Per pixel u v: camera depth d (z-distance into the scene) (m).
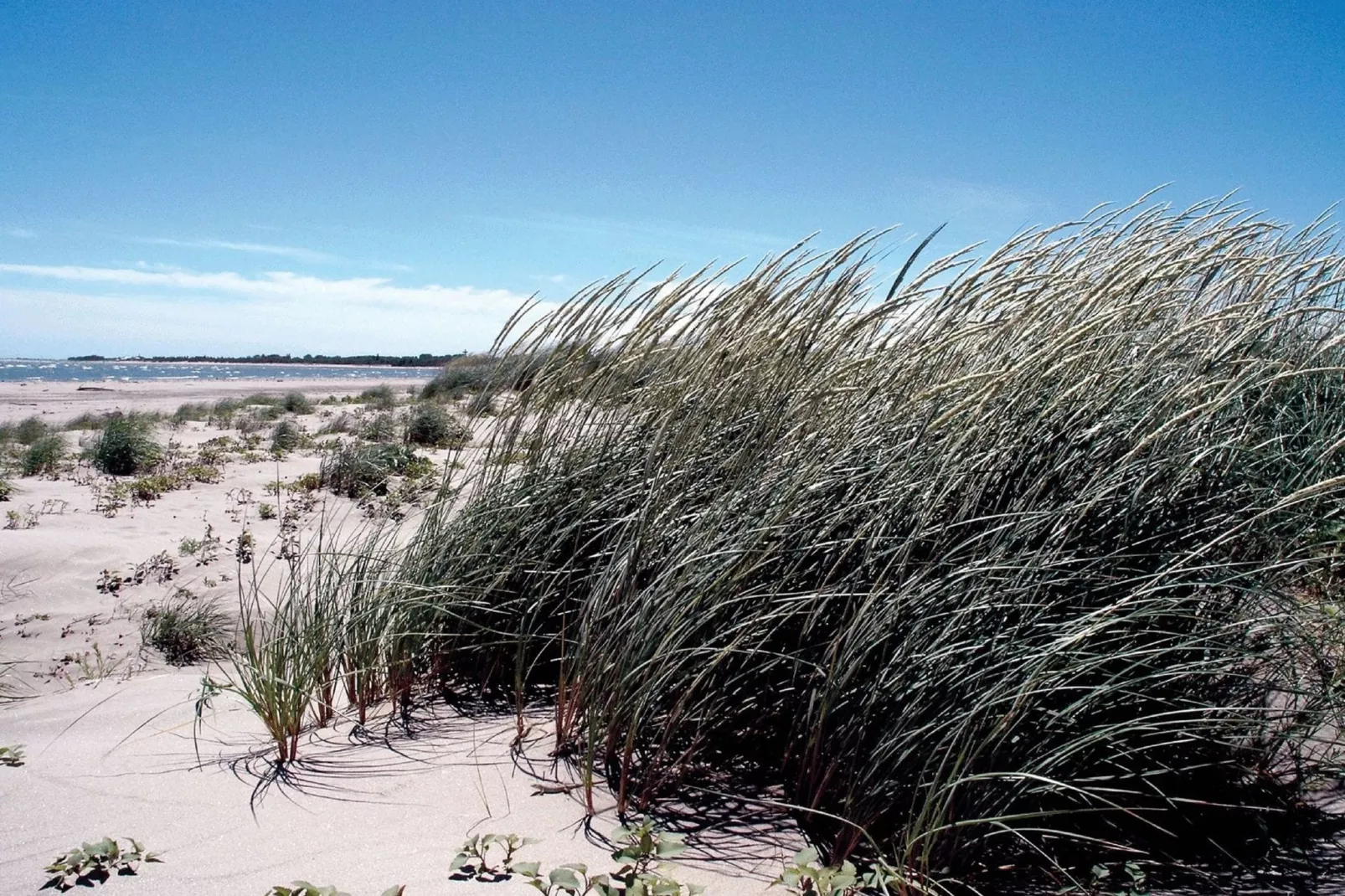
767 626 2.76
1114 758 2.41
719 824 2.58
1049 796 2.45
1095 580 2.53
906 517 2.72
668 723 2.66
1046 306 2.80
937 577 2.56
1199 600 2.43
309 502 8.66
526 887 2.22
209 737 3.24
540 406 3.81
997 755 2.32
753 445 3.09
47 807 2.70
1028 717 2.38
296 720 3.04
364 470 9.64
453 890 2.20
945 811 2.30
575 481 3.65
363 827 2.54
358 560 3.77
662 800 2.70
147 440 12.09
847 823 2.38
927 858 2.24
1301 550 2.77
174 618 5.27
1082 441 2.70
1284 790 2.71
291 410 23.95
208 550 6.83
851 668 2.44
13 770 2.99
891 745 2.38
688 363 3.51
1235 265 3.28
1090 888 2.32
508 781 2.82
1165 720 2.52
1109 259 3.33
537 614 3.55
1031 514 2.41
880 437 2.85
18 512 7.87
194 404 28.83
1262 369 2.66
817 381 2.97
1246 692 2.64
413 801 2.69
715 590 2.72
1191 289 3.18
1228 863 2.46
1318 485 2.21
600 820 2.59
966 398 2.60
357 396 34.16
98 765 3.01
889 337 3.12
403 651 3.46
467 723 3.29
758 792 2.76
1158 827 2.32
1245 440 2.84
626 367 3.69
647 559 3.07
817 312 3.14
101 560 6.48
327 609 3.51
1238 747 2.62
